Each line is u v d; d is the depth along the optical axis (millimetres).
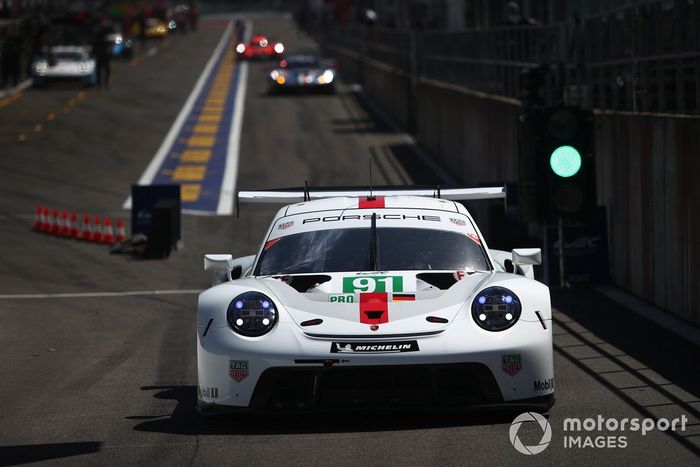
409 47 153625
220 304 25609
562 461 22281
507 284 25703
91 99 186125
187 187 107000
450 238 28906
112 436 25594
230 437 25016
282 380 24766
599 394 29578
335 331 24609
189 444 24484
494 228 62531
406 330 24500
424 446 23578
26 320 48219
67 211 94000
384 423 25812
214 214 92000
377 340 24359
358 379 24469
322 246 28594
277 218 31078
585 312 46781
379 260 27844
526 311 25156
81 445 24734
